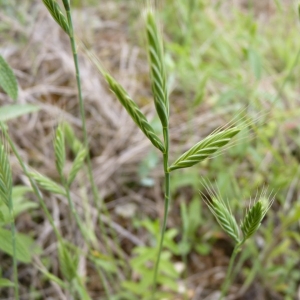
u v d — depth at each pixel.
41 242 0.28
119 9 0.47
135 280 0.29
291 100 0.37
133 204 0.33
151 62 0.11
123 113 0.37
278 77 0.38
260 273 0.29
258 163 0.31
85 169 0.32
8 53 0.37
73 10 0.43
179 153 0.34
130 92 0.38
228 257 0.31
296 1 0.25
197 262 0.31
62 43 0.40
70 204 0.20
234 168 0.30
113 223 0.31
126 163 0.34
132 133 0.36
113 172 0.33
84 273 0.27
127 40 0.43
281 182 0.29
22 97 0.33
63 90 0.36
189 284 0.29
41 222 0.29
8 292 0.26
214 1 0.49
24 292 0.27
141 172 0.33
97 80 0.38
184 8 0.38
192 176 0.31
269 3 0.51
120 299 0.28
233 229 0.16
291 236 0.31
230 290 0.29
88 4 0.46
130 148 0.34
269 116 0.33
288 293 0.29
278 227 0.32
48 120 0.34
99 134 0.35
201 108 0.38
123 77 0.40
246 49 0.28
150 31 0.10
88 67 0.38
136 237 0.31
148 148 0.35
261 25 0.46
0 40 0.39
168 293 0.26
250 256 0.31
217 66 0.36
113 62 0.41
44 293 0.27
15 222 0.29
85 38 0.40
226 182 0.28
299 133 0.36
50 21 0.41
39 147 0.33
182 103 0.38
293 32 0.42
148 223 0.26
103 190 0.33
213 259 0.31
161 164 0.34
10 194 0.17
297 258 0.30
